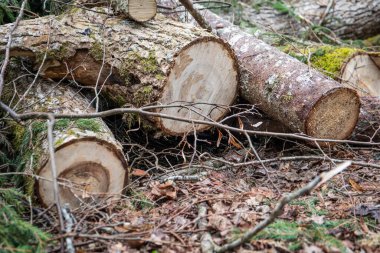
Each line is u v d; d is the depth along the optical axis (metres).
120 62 3.50
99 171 3.02
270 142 4.14
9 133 3.50
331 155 3.90
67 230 2.57
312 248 2.45
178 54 3.35
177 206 3.03
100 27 3.65
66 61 3.62
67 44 3.58
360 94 4.61
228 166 3.54
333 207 3.02
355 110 3.76
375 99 4.17
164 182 3.35
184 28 3.60
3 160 3.34
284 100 3.68
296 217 2.87
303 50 4.88
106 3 3.96
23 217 2.82
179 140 4.03
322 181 2.17
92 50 3.57
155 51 3.41
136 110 2.98
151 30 3.59
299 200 3.10
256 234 2.54
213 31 4.24
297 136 3.25
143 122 3.58
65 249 2.45
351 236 2.66
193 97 3.56
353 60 4.65
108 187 3.06
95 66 3.63
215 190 3.27
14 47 3.53
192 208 2.99
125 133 3.93
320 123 3.66
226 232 2.64
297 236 2.58
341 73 4.55
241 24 5.71
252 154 3.77
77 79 3.73
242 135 4.18
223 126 3.19
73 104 3.48
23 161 3.08
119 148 3.06
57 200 2.49
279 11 6.24
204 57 3.50
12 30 3.47
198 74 3.52
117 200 3.01
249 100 4.01
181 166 3.75
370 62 4.79
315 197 3.16
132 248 2.55
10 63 3.84
